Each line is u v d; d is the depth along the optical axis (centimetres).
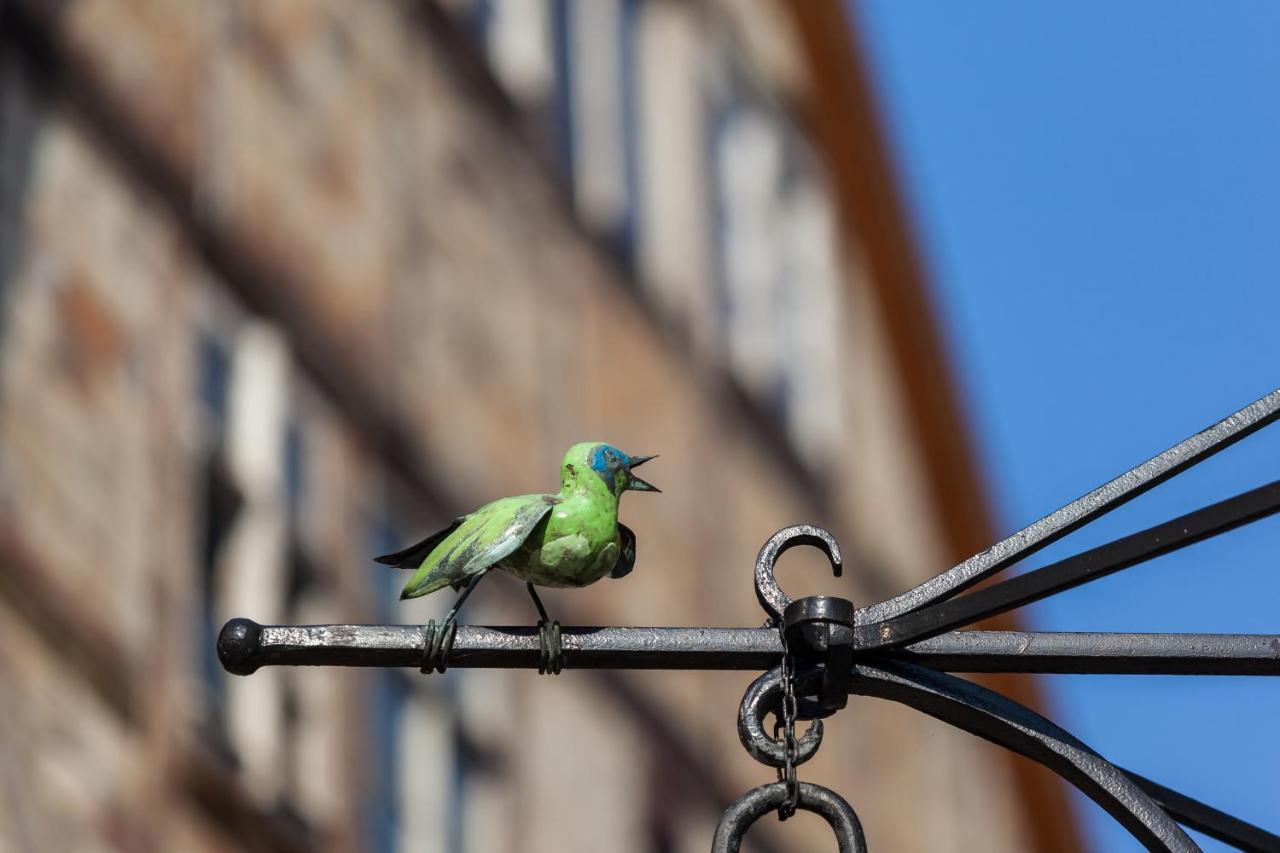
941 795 2156
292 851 1226
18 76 1216
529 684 1535
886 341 2306
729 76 2169
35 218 1187
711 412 1922
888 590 2162
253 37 1459
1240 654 419
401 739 1395
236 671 414
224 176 1374
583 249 1805
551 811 1512
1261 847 430
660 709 1683
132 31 1329
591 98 1917
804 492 2064
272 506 1302
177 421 1250
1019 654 420
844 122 2300
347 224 1504
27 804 1025
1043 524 421
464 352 1597
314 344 1417
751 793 407
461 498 1540
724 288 2053
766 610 429
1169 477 420
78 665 1098
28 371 1138
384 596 1420
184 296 1296
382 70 1609
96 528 1149
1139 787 419
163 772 1136
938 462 2312
